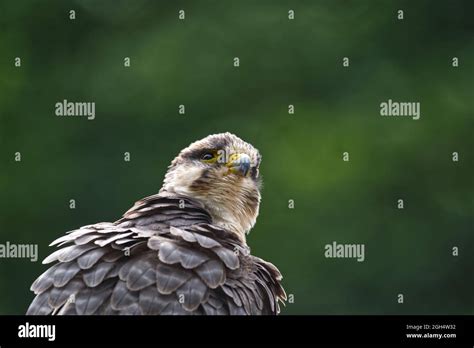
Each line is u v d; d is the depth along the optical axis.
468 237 17.19
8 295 15.88
